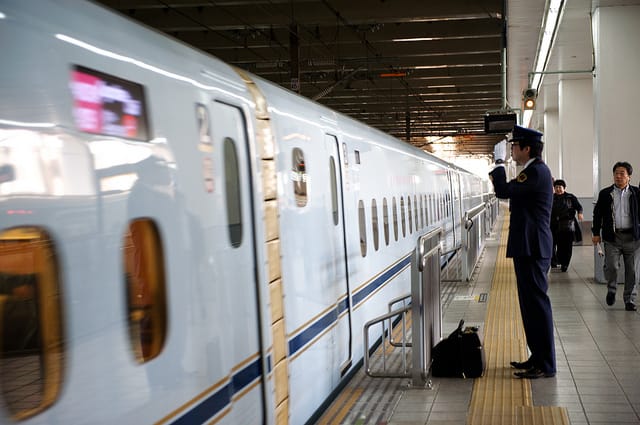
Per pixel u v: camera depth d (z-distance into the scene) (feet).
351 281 21.47
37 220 7.37
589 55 63.52
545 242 19.85
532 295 20.25
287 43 72.59
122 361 8.71
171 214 10.02
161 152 9.86
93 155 8.32
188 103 10.81
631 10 41.98
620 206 31.40
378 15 61.46
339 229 20.39
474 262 46.65
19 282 7.16
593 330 27.45
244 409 12.27
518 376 20.44
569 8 44.83
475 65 85.61
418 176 40.73
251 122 13.47
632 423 16.56
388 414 17.74
